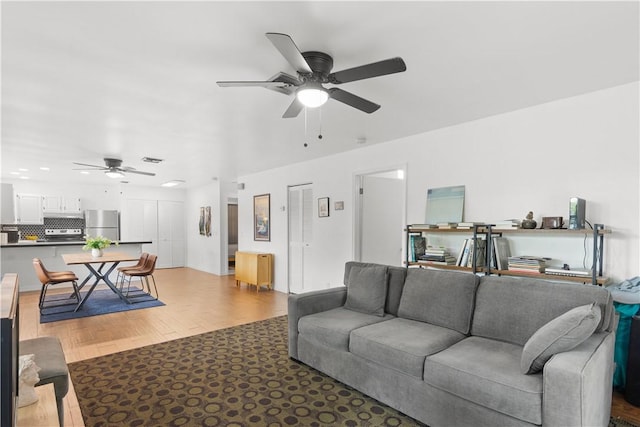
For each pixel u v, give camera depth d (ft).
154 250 31.07
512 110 10.85
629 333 8.11
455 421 6.52
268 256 20.97
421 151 13.34
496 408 5.92
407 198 13.80
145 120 11.46
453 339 7.99
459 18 5.94
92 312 15.72
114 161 17.72
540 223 10.31
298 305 10.14
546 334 5.87
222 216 27.35
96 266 22.86
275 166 20.45
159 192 31.50
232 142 14.57
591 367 5.44
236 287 21.99
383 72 6.47
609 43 6.77
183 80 8.36
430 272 9.64
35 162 18.71
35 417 3.94
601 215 9.25
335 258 16.98
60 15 5.74
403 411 7.38
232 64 7.55
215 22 5.98
